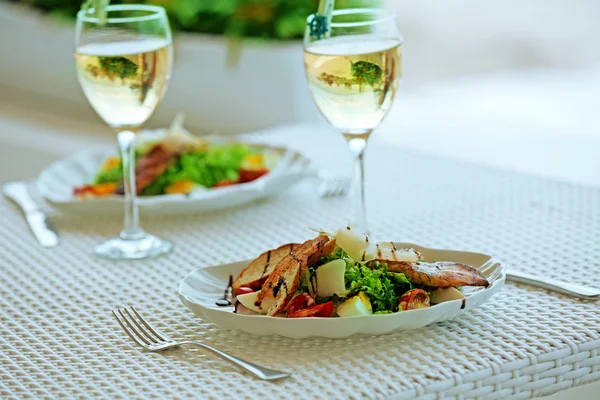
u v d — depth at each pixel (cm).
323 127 184
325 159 167
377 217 142
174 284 127
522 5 383
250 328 112
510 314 116
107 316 120
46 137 257
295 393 106
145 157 156
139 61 134
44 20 291
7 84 310
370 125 130
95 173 161
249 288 117
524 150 284
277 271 115
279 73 255
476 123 318
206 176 154
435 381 107
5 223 147
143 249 135
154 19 136
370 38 127
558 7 384
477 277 114
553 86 360
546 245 131
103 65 134
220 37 261
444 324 115
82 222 147
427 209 144
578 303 118
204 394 106
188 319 119
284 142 176
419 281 114
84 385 109
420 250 123
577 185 150
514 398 110
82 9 135
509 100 346
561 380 111
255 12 258
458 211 143
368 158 166
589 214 139
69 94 292
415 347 111
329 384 107
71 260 134
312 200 150
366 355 110
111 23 134
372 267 115
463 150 286
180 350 113
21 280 129
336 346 112
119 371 110
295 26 256
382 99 129
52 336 117
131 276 129
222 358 110
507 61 387
